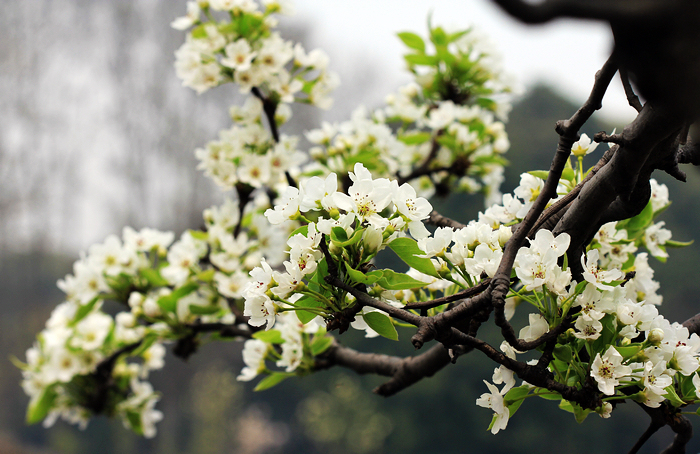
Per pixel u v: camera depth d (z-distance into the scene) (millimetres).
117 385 2938
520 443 15383
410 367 2127
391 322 1888
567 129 1814
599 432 15180
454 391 15898
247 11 2287
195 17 2336
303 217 1876
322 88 2488
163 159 17953
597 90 1801
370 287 1897
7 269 19375
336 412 17562
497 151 3004
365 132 2730
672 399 1882
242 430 22266
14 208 17516
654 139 1800
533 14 1456
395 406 16797
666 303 14984
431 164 3053
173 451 19250
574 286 1844
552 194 1829
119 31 17547
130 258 2580
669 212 15266
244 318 2285
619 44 1675
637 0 1545
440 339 1826
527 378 1830
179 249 2502
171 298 2387
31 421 2896
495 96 3010
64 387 2877
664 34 1621
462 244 1904
